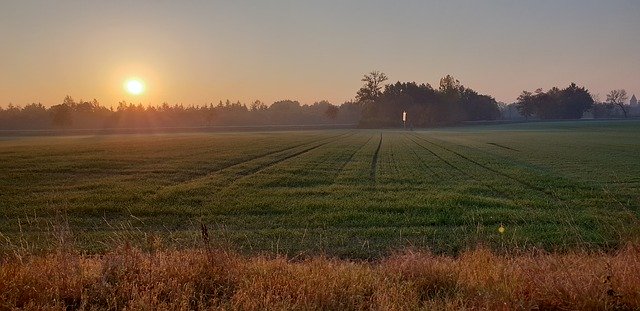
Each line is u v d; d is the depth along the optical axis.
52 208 16.73
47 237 12.16
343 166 32.81
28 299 6.09
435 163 34.94
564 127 122.19
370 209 16.52
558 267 7.45
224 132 125.31
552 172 27.81
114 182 23.97
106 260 7.48
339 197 19.22
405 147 53.88
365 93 179.00
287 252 10.76
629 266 6.84
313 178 25.61
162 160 36.06
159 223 14.69
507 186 22.27
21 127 191.25
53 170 29.22
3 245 11.40
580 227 13.34
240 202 17.95
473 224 13.93
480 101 186.88
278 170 29.62
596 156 38.84
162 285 6.36
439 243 11.73
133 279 6.68
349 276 7.02
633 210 15.78
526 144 56.59
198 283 6.70
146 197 19.20
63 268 7.04
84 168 30.41
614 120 173.62
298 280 6.68
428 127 154.75
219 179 25.05
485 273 6.99
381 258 10.45
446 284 6.88
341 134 99.56
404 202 17.61
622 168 29.67
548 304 6.07
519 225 13.82
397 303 5.87
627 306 5.90
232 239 12.23
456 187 22.08
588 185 21.98
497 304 5.79
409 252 8.58
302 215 15.54
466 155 41.53
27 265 7.31
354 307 5.92
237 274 7.02
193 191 20.69
